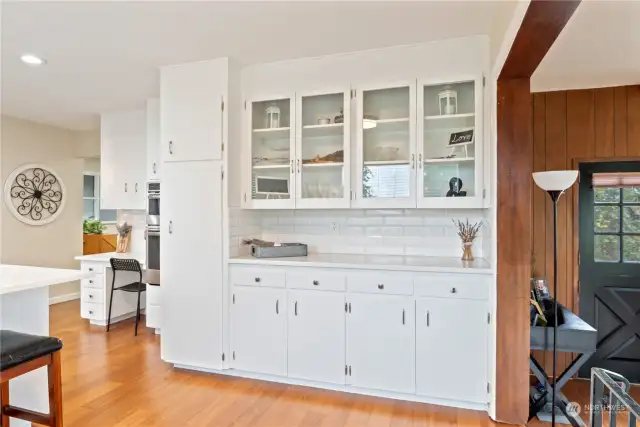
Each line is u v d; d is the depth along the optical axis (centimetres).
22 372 170
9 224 481
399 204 284
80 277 216
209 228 306
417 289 259
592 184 315
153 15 233
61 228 543
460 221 306
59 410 186
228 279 303
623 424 237
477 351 249
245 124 321
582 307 317
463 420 240
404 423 237
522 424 233
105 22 241
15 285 185
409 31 256
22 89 372
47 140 523
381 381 267
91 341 387
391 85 284
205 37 264
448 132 284
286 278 288
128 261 406
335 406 257
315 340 281
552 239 318
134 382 293
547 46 187
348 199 295
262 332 295
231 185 309
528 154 230
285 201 311
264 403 262
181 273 313
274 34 260
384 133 296
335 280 277
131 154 450
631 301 309
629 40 229
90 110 448
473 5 221
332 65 299
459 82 271
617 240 312
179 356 314
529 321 231
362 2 219
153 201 398
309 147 312
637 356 308
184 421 239
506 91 233
